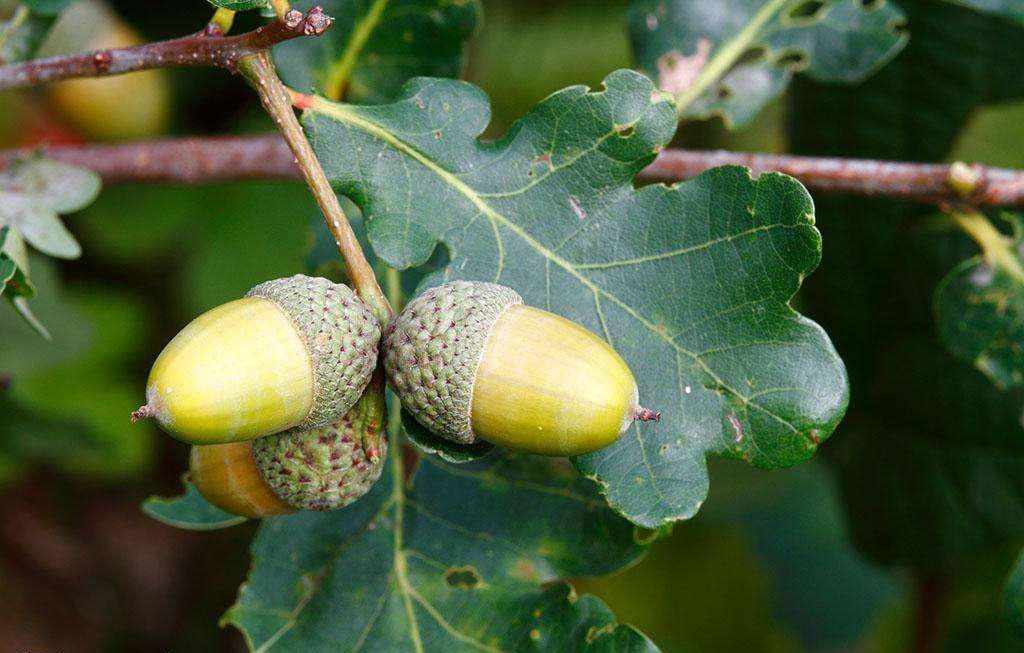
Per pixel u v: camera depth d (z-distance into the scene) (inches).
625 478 14.8
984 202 16.4
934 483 19.0
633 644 15.5
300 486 14.6
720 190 14.9
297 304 14.3
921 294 18.8
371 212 15.2
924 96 18.6
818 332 14.7
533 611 15.7
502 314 14.4
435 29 16.7
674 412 14.8
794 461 14.7
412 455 16.1
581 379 14.2
